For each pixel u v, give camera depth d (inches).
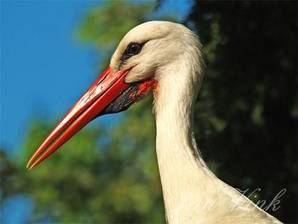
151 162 756.6
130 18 755.4
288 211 512.7
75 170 853.8
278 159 517.0
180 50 387.9
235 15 509.4
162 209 806.5
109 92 402.6
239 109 509.7
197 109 505.0
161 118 383.2
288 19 511.8
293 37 512.7
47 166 853.8
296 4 509.4
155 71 392.8
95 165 856.9
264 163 513.0
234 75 508.7
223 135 506.6
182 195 369.7
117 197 836.0
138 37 394.3
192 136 379.9
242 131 510.3
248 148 511.2
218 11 508.7
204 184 368.2
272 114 518.9
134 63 397.4
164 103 385.1
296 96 515.8
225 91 507.5
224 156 505.7
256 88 511.8
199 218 363.9
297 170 517.3
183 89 383.2
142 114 752.3
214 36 506.0
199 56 387.5
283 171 516.4
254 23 511.2
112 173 856.9
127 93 401.1
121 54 400.2
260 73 513.0
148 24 394.9
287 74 516.4
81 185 852.0
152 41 392.2
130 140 834.8
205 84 505.7
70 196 852.6
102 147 860.0
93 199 848.3
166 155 376.5
